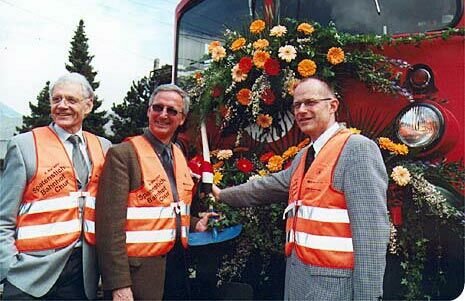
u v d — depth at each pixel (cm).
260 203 286
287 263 251
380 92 292
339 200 230
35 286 245
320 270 230
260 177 295
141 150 255
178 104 262
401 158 276
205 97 337
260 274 318
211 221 290
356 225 222
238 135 334
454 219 266
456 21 293
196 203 311
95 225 246
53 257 247
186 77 415
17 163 252
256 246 304
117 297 238
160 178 255
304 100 245
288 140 317
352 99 302
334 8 333
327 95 246
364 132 292
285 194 278
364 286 218
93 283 257
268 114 320
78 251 256
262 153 327
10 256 246
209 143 353
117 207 243
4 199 251
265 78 313
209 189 307
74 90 259
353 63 296
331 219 230
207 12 413
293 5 345
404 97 286
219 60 337
